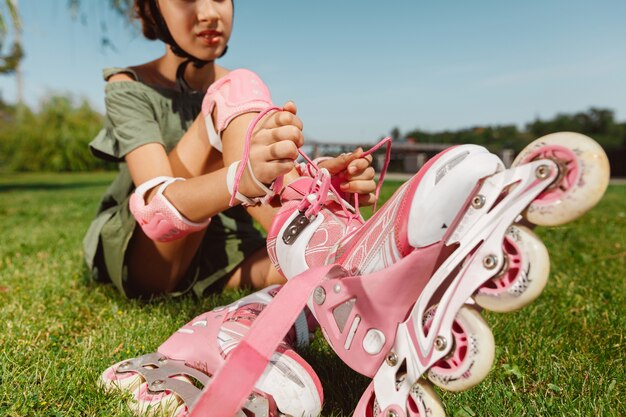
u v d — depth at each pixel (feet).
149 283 6.63
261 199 3.84
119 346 5.12
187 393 3.53
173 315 6.21
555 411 3.75
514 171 2.83
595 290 7.29
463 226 2.93
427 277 3.09
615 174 98.27
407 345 3.03
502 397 4.01
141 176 5.29
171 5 5.53
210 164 5.38
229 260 7.02
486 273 2.76
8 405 3.73
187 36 5.64
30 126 108.58
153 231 4.74
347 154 4.24
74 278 8.24
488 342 2.74
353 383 4.25
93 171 108.06
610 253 10.30
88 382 4.15
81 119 111.34
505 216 2.77
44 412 3.68
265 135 3.54
